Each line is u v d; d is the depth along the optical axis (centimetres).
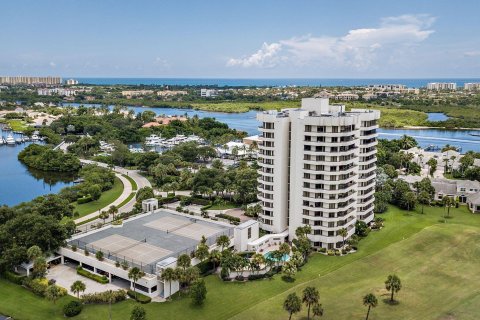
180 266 13750
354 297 13050
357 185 18625
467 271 14862
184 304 12888
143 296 13125
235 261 14438
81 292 13375
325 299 12988
